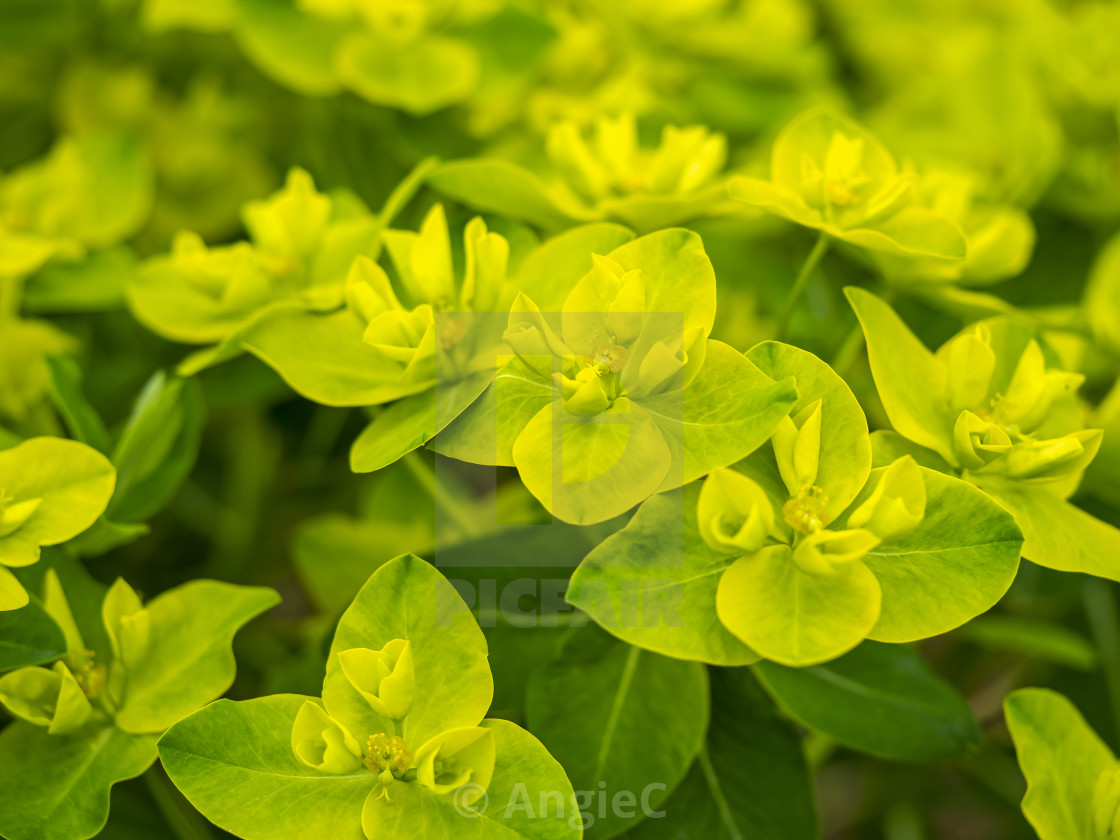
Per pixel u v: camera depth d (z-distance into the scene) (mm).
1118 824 253
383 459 247
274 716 244
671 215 284
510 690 265
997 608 334
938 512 244
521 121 349
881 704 269
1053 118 371
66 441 258
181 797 288
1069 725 260
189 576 364
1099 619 330
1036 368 262
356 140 356
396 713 241
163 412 279
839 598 239
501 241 259
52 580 257
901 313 306
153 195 363
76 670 257
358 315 260
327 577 321
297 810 239
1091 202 345
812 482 242
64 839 245
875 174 282
